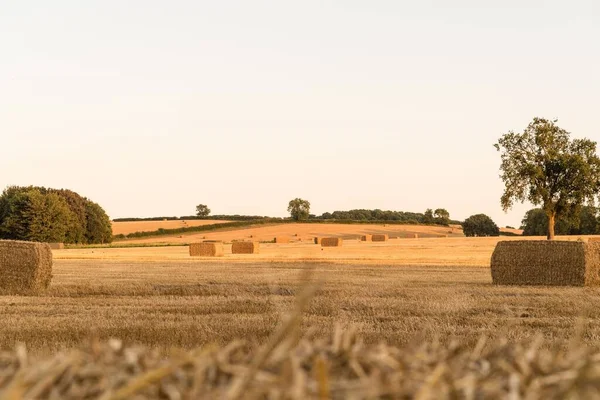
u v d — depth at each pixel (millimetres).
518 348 2832
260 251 61500
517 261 26375
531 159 60469
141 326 13398
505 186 60969
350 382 2436
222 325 13570
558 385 2465
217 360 2551
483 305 17312
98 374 2537
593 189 59531
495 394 2402
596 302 18188
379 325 13781
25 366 2662
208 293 20750
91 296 20328
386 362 2590
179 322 14094
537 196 59625
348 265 36094
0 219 93938
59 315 15805
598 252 26125
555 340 11820
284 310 16188
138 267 36250
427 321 14398
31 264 23641
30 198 93000
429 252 54938
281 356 2551
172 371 2486
